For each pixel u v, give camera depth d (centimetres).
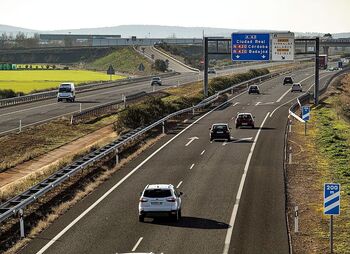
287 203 4231
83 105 11544
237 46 10900
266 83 17988
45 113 10200
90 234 3431
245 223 3653
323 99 13275
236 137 7550
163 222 3697
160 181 4962
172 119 9462
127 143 6875
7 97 12788
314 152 6444
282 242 3247
